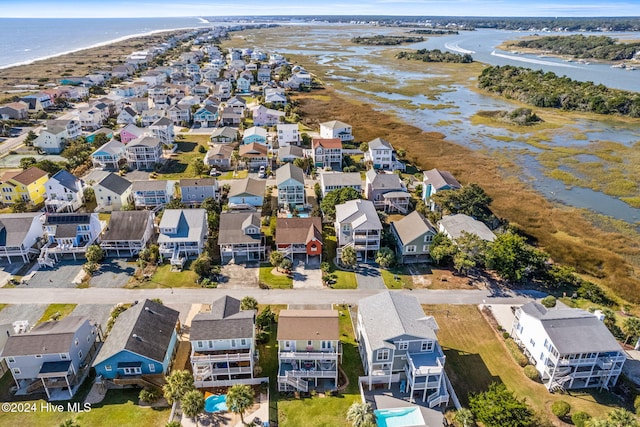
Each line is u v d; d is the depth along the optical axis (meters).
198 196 85.19
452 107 172.62
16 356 43.12
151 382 44.81
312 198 89.38
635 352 51.44
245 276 64.31
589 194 96.94
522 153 121.00
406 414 42.25
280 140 121.25
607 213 88.56
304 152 114.62
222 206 83.31
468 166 110.56
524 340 50.84
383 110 165.62
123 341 44.72
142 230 68.38
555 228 82.19
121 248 67.69
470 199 81.00
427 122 150.38
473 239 65.06
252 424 40.41
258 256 68.94
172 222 68.62
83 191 85.94
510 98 189.88
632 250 75.19
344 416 42.16
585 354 44.84
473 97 191.88
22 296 58.50
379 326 45.88
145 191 82.25
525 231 80.19
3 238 64.94
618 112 162.75
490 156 118.12
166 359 46.25
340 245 68.81
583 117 160.75
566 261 71.12
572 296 61.47
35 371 44.34
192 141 124.56
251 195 81.31
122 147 107.00
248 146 106.56
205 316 47.53
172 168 103.75
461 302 59.62
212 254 68.81
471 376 47.69
